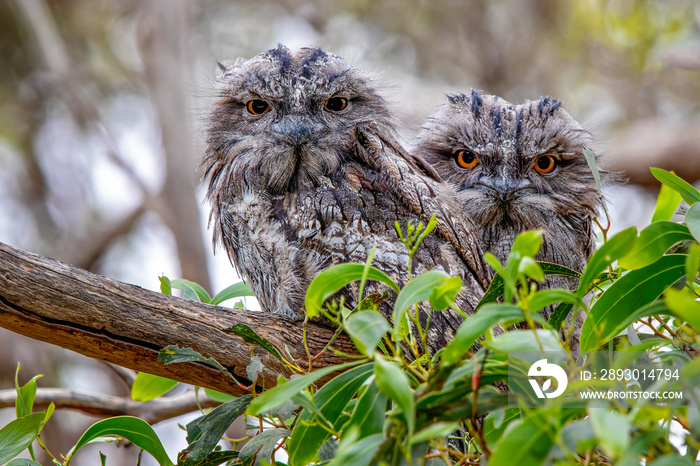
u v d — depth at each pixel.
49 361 12.20
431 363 3.16
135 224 14.21
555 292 2.66
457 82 14.56
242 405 3.80
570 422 2.64
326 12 14.48
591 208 7.00
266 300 5.77
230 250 6.04
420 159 6.25
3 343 11.98
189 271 11.71
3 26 14.36
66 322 4.42
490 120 6.90
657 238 3.18
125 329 4.49
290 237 5.40
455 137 7.00
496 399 2.77
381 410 2.96
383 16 14.55
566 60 13.94
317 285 3.06
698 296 3.49
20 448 4.06
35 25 13.21
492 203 6.59
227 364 4.63
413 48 14.57
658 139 12.73
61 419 11.39
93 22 14.76
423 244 5.43
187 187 11.99
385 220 5.41
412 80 14.11
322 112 5.83
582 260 6.90
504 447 2.44
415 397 2.70
